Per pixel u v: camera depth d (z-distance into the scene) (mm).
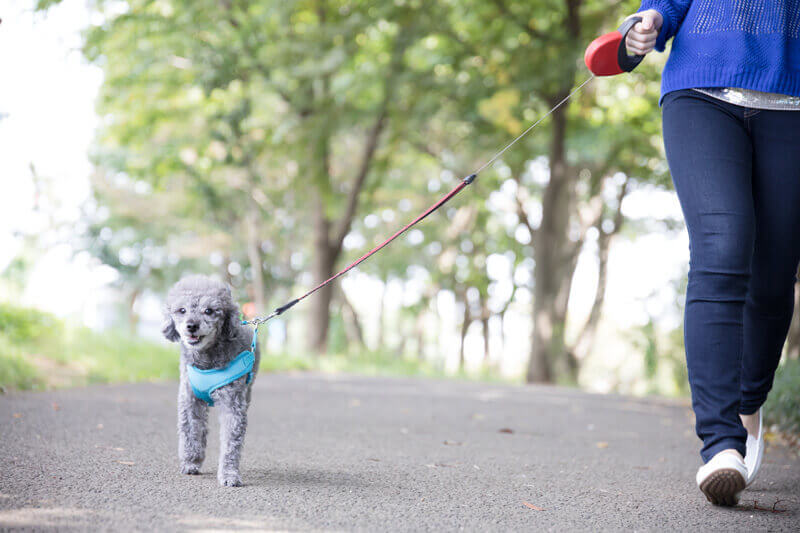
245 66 17969
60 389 8539
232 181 22625
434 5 16422
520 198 24172
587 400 12109
